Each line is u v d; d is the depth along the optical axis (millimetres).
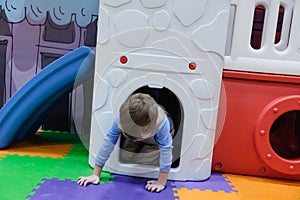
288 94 1120
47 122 1543
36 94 1159
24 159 1132
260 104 1124
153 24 992
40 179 963
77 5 1474
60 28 1490
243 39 1100
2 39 1494
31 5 1472
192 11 984
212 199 931
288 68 1106
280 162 1118
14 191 863
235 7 1088
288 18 1148
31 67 1519
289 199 980
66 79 1160
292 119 1320
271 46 1103
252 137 1137
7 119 1180
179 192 962
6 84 1527
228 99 1128
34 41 1498
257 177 1157
